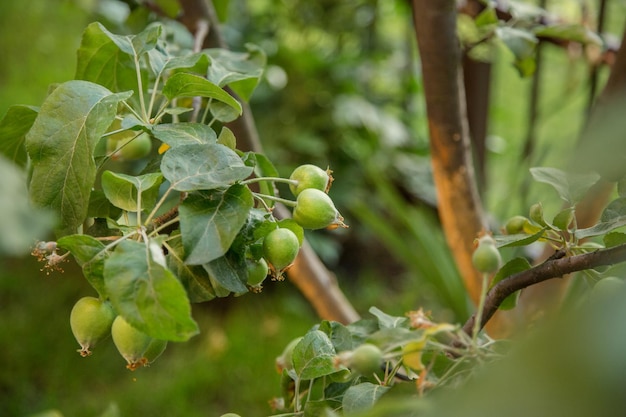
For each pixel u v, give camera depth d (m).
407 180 2.85
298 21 3.23
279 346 2.43
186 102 1.04
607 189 1.11
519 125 3.03
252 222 0.79
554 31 1.17
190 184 0.76
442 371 0.78
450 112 1.15
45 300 2.56
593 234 0.82
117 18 1.89
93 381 2.24
